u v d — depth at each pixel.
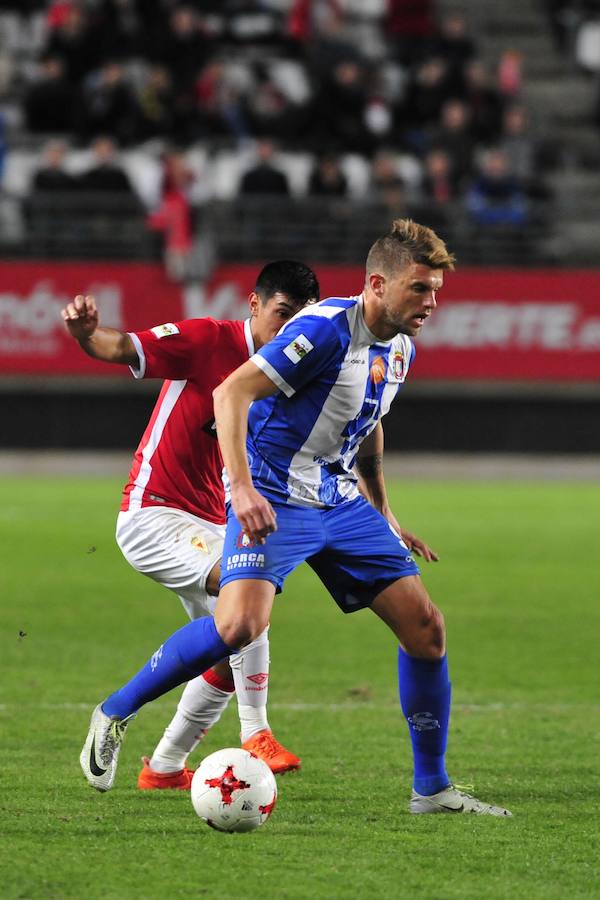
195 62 78.62
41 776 18.91
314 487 17.39
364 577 17.31
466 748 21.22
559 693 25.64
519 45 92.62
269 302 19.06
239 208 69.06
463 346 67.94
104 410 67.44
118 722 17.14
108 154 68.75
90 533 45.84
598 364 68.25
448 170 73.12
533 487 60.22
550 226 70.69
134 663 27.70
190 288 66.75
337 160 70.56
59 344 66.25
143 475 19.53
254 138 75.94
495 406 69.12
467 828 16.50
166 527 19.25
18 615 32.84
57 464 64.00
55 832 15.98
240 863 14.84
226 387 16.23
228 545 17.03
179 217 66.19
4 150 72.19
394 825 16.61
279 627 32.69
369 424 17.56
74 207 68.06
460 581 38.50
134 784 18.66
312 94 78.31
